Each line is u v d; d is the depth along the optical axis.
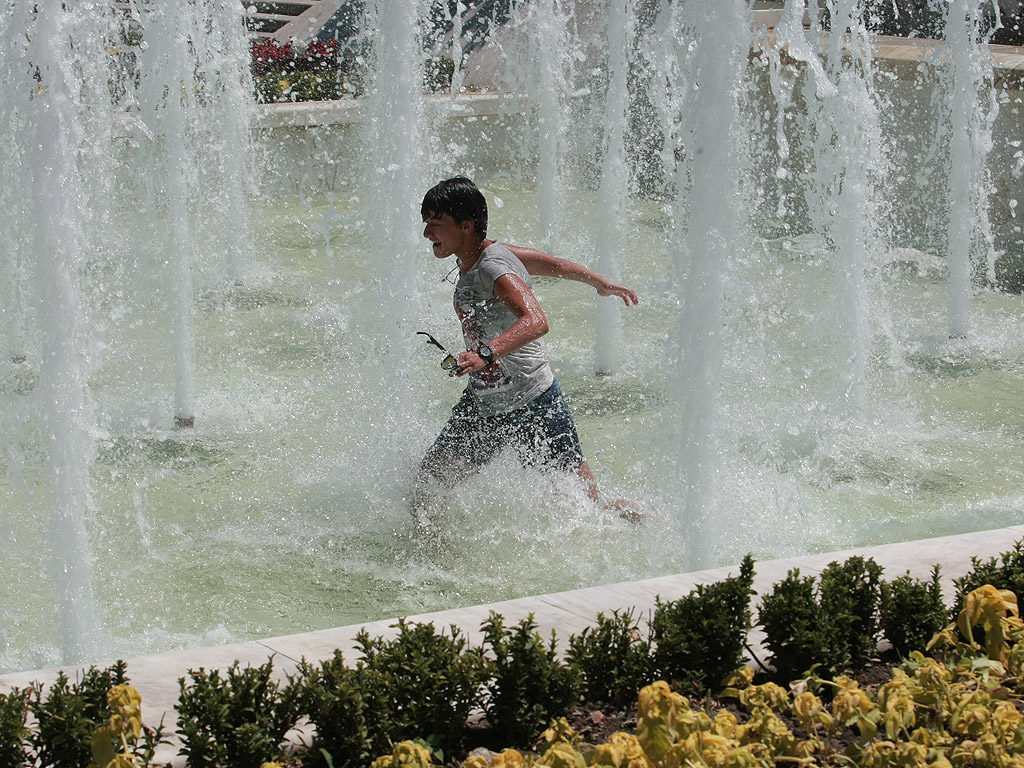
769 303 20.86
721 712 5.96
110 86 21.75
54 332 10.42
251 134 31.14
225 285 22.59
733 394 15.85
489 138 34.59
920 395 16.48
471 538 11.14
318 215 30.25
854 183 15.90
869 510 12.43
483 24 37.44
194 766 5.54
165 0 17.00
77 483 10.16
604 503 11.51
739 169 11.93
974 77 20.11
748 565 7.04
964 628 6.65
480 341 10.88
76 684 5.93
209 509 12.05
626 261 25.08
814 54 16.38
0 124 12.27
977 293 22.67
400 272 15.66
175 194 14.99
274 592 10.29
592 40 32.06
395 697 6.04
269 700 5.86
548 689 6.27
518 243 27.27
